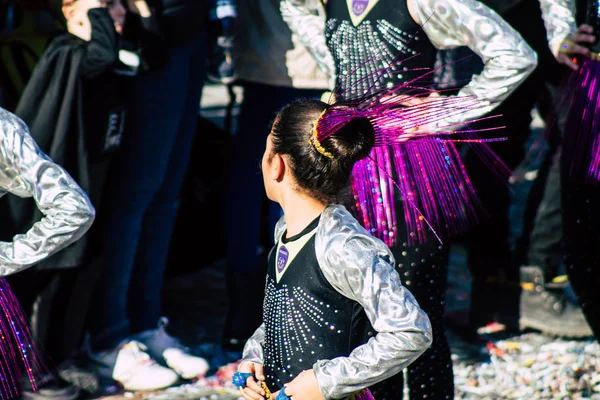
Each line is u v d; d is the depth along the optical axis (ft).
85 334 38.55
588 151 32.17
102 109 34.50
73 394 35.53
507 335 44.27
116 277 38.22
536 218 44.39
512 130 42.57
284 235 22.77
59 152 33.14
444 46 29.19
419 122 26.78
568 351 41.81
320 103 22.16
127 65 35.12
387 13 29.09
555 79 41.68
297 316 21.90
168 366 39.68
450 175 29.63
